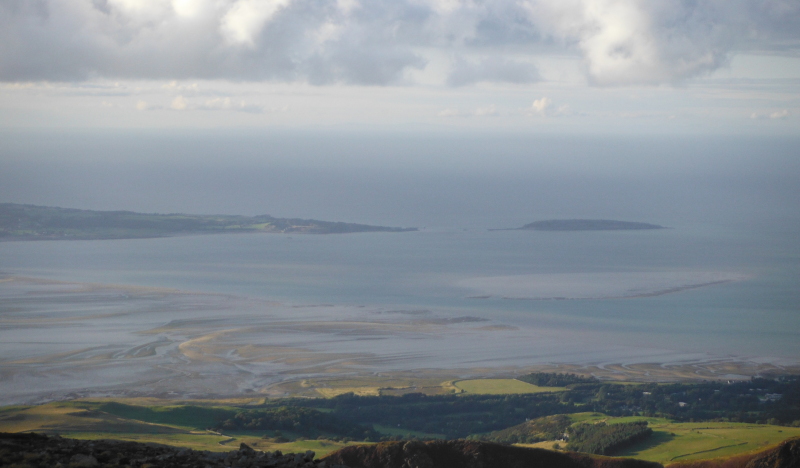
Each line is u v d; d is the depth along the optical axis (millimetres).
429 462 61375
